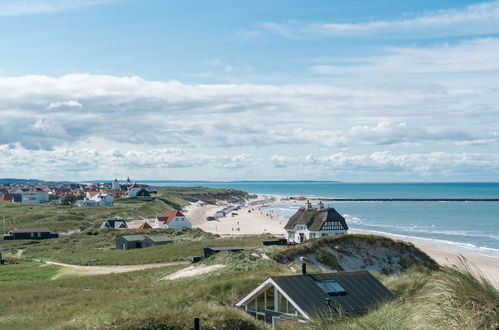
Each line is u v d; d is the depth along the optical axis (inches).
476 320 407.8
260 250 2491.4
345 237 2527.1
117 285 2237.9
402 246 2593.5
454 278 444.8
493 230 5959.6
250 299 1044.5
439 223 6948.8
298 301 915.4
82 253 3956.7
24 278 2723.9
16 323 1519.4
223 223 7475.4
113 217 6638.8
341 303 924.0
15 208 7278.5
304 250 2367.1
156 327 1018.1
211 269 2155.5
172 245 3934.5
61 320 1445.6
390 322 497.7
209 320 1006.4
